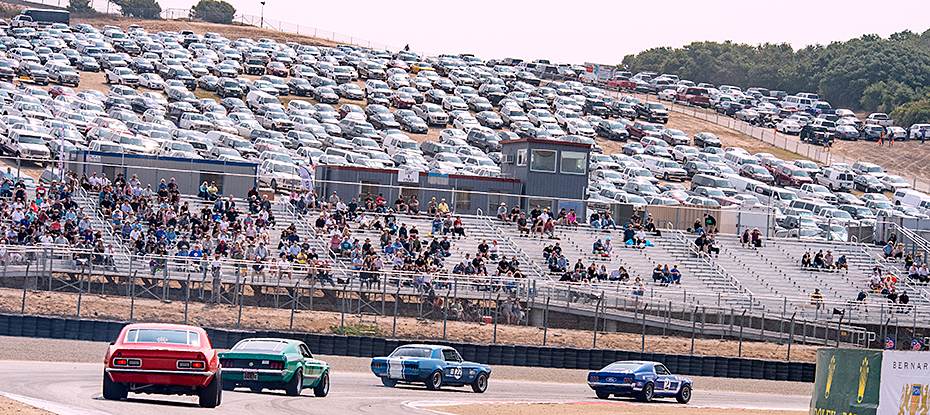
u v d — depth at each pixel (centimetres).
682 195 9288
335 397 3189
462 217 7506
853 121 16925
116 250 5597
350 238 6456
